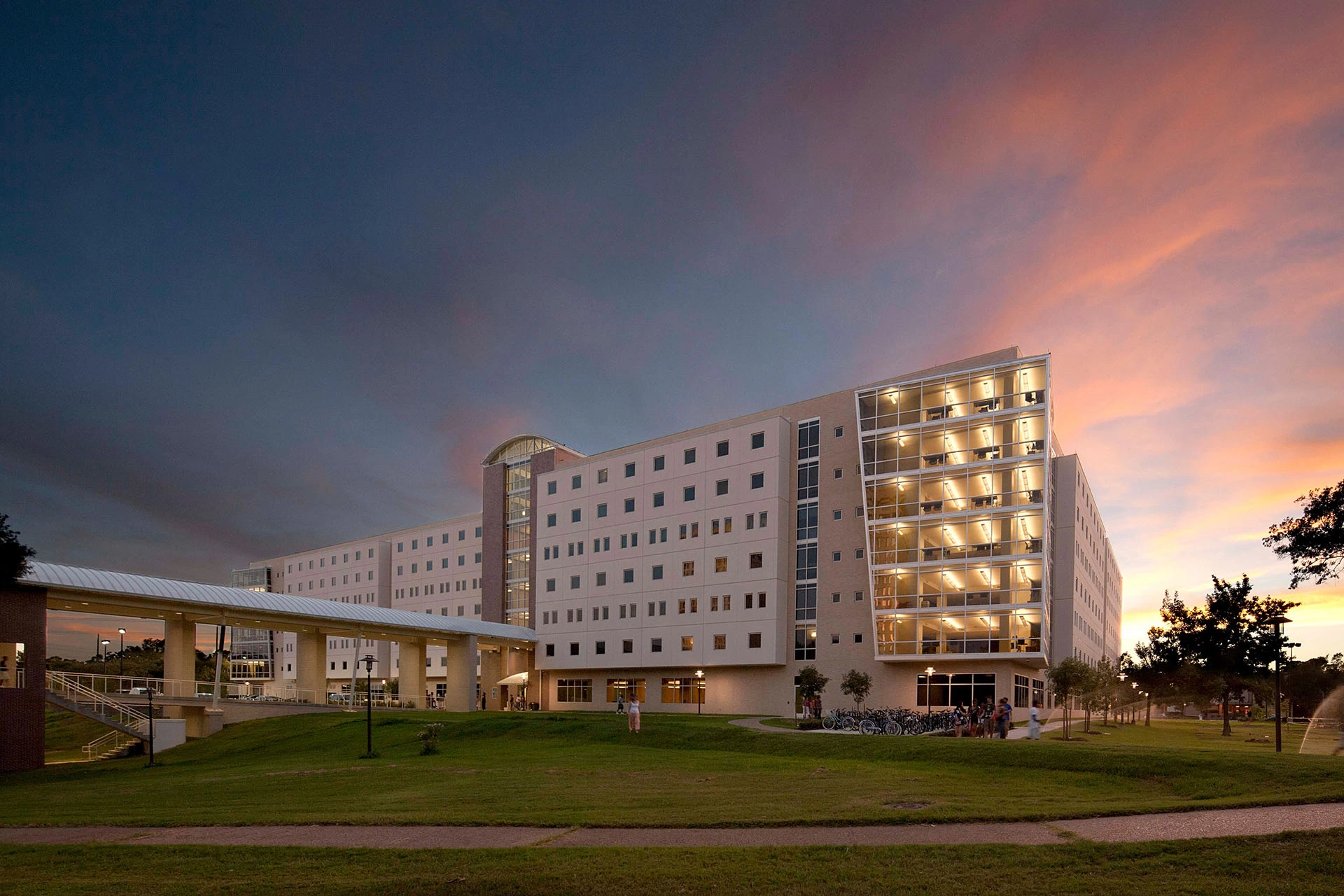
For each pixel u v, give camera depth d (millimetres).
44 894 11898
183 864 13414
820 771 25781
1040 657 51688
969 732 38500
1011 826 15234
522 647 79438
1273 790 18656
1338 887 10977
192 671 55719
